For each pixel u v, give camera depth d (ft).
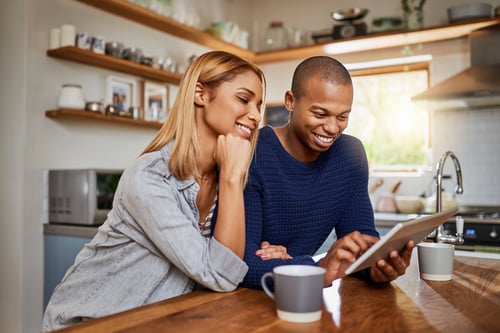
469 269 4.67
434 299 3.44
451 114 13.03
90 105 9.84
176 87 12.69
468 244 9.95
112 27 10.95
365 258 3.22
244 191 4.24
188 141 3.85
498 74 11.42
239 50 13.89
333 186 4.56
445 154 5.83
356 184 4.72
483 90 11.05
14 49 9.39
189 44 13.17
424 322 2.86
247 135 4.00
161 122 11.44
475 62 12.14
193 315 2.94
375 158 14.47
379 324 2.81
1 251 9.45
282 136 4.50
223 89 3.88
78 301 3.96
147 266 3.87
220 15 14.78
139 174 3.69
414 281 4.09
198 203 4.20
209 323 2.78
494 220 9.83
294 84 4.13
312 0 15.06
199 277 3.50
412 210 12.24
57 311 3.99
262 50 14.93
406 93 14.14
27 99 9.25
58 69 9.80
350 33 13.21
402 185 13.58
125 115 10.59
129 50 10.67
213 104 3.90
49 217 9.61
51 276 9.42
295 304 2.81
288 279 2.82
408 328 2.74
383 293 3.61
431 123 13.28
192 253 3.51
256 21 16.03
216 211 4.16
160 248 3.63
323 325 2.77
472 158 12.80
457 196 12.88
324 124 3.96
